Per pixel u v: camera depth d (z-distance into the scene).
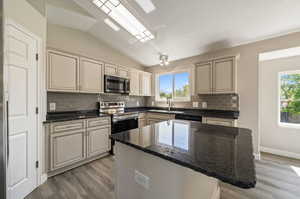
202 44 3.07
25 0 1.66
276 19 2.16
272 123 3.12
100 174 2.13
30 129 1.75
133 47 3.62
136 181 1.07
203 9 2.15
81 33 3.11
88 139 2.49
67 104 2.84
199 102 3.54
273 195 1.65
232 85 2.69
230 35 2.67
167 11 2.25
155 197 0.95
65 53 2.43
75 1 2.32
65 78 2.43
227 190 1.76
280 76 3.08
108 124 2.86
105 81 3.09
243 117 2.85
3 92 0.89
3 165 0.90
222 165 0.65
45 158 1.96
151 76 4.58
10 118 1.50
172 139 1.09
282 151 2.98
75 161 2.29
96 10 2.45
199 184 1.02
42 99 1.94
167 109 4.20
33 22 1.79
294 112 2.99
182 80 3.98
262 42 2.64
